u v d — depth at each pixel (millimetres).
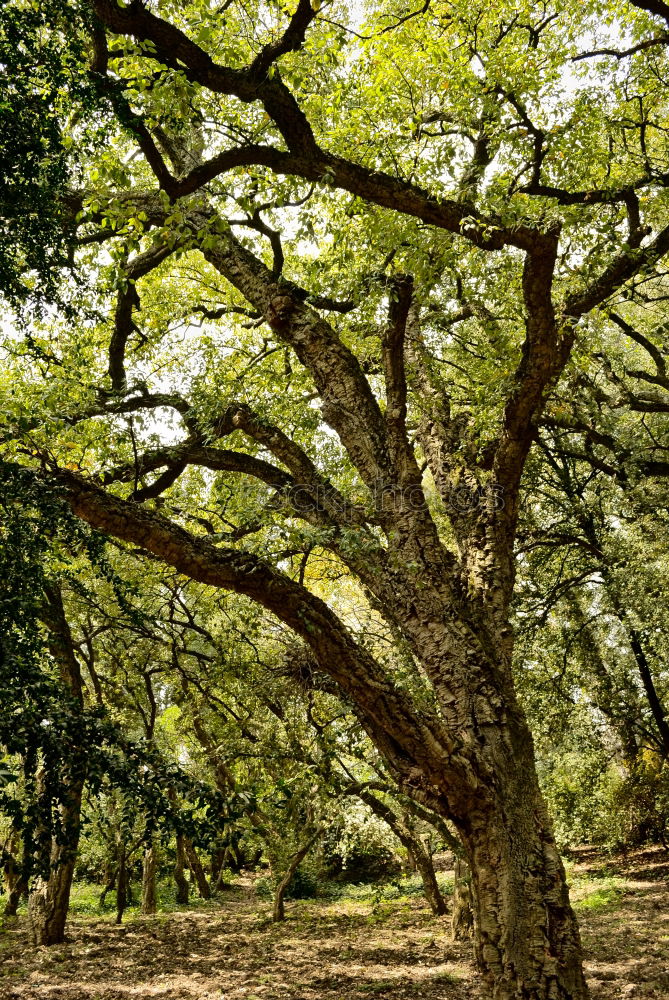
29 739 3162
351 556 6594
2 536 3740
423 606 6285
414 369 8703
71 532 3932
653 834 19266
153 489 8852
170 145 7922
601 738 18672
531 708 14930
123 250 5723
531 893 5406
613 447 14305
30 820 3123
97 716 3545
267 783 9469
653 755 19266
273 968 11375
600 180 8734
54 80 4156
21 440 4480
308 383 9562
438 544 6527
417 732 5137
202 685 11898
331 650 5098
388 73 7012
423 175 6676
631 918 12320
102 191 6066
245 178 6480
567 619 16312
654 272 8758
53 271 4633
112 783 3328
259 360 10617
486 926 5387
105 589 10102
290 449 7480
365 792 12719
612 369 14359
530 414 6566
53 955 12617
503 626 6516
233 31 6781
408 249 6902
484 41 7828
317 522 7062
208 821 3389
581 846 22312
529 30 8164
